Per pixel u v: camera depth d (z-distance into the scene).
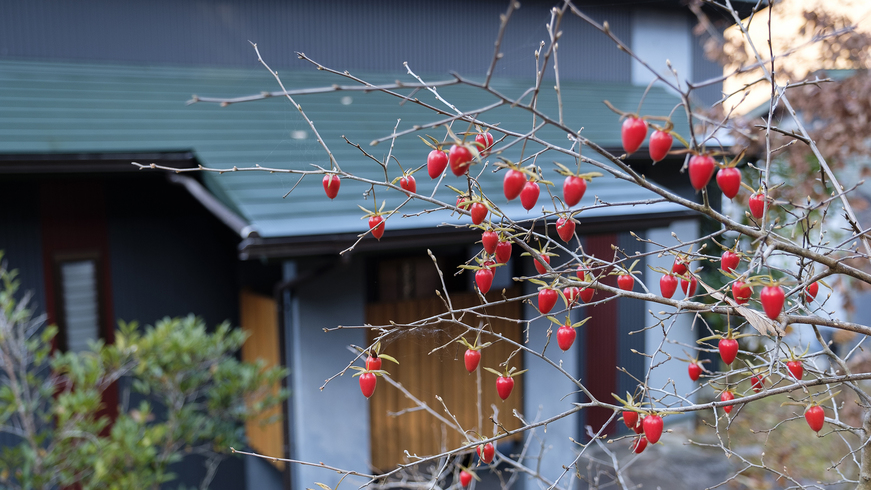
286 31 6.73
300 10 6.76
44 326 4.98
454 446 4.80
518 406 5.06
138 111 5.17
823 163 1.71
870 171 5.48
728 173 1.29
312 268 4.30
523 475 5.11
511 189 1.38
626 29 8.22
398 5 7.18
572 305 1.76
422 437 4.71
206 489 5.60
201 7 6.40
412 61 7.30
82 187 5.11
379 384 4.54
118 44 6.14
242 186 4.03
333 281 4.40
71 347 5.11
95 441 3.81
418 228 3.73
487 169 4.95
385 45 7.14
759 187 1.65
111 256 5.25
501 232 1.66
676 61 8.48
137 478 3.94
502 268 5.64
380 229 1.68
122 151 4.49
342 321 4.44
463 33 7.52
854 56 4.79
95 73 5.80
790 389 1.55
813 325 1.81
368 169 4.47
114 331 5.28
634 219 4.51
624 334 6.32
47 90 5.25
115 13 6.11
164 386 4.43
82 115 4.92
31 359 4.37
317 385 4.41
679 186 5.88
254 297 5.45
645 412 1.56
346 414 4.45
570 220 1.60
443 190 4.41
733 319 6.16
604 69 8.17
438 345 2.35
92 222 5.16
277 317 4.43
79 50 6.00
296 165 4.41
